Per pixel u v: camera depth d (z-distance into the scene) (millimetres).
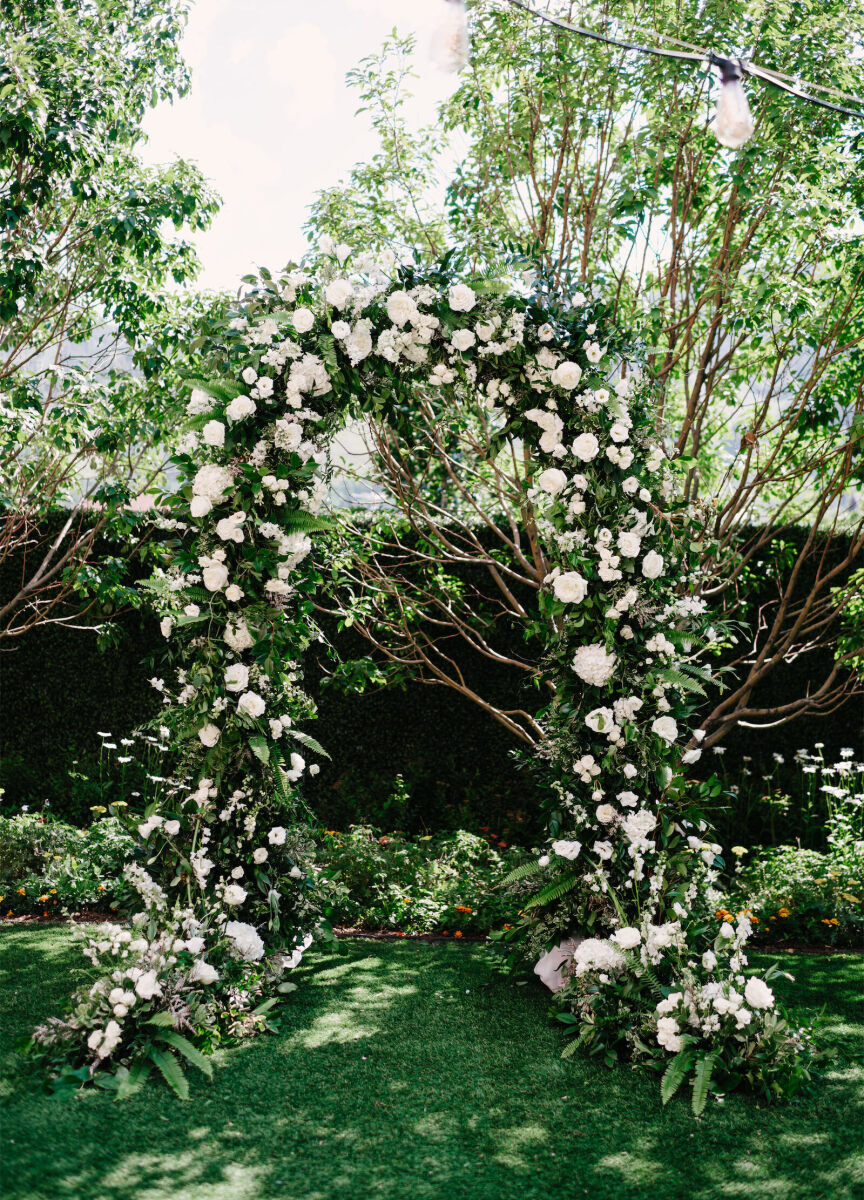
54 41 5051
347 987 3984
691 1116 2871
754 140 4773
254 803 3789
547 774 3840
